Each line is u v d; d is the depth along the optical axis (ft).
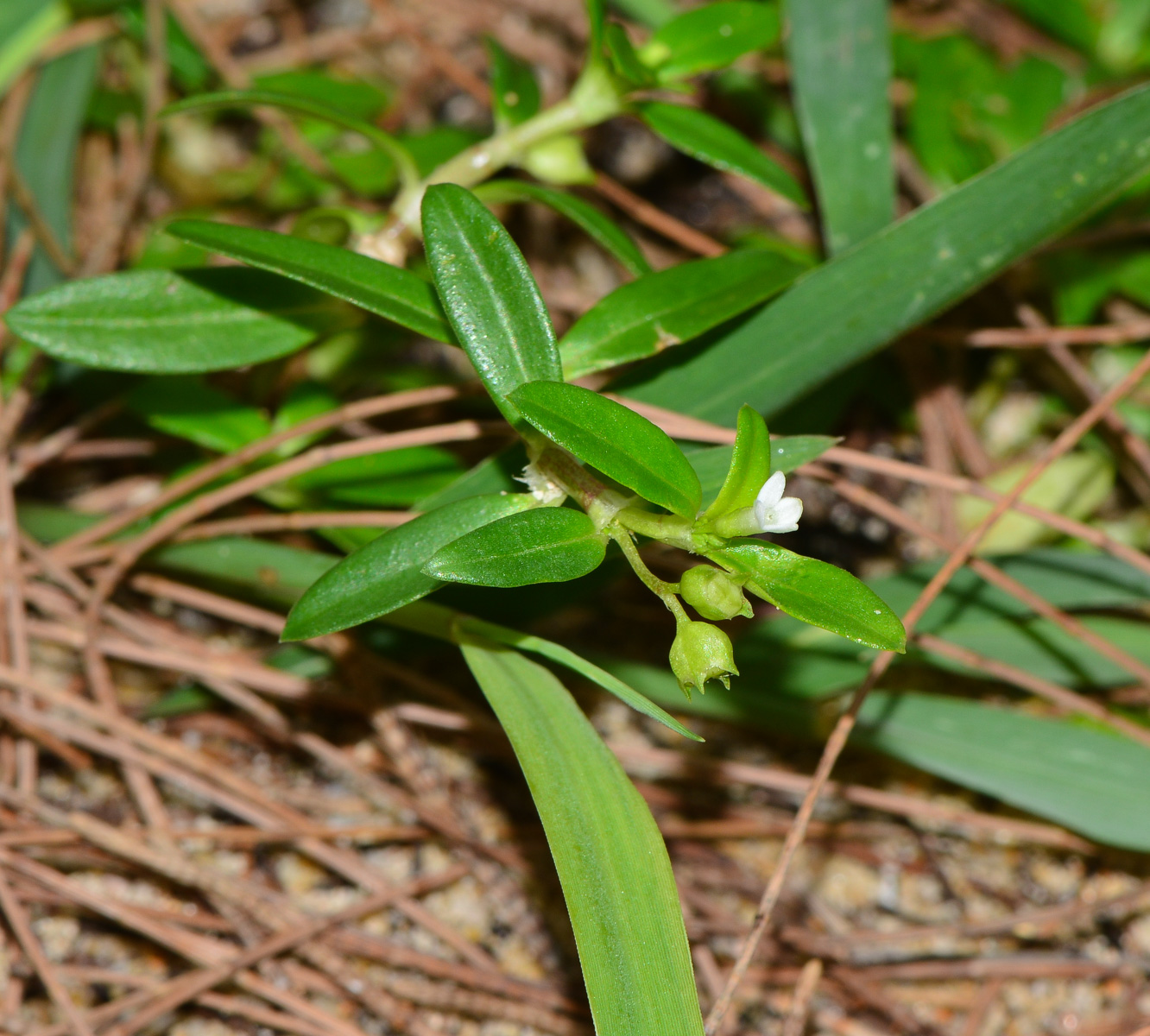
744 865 1.05
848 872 1.05
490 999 1.00
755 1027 1.02
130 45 1.19
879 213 1.06
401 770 1.03
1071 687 1.07
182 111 0.97
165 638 1.04
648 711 0.92
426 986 1.00
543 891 1.03
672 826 1.05
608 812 0.92
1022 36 1.31
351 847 1.04
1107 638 1.05
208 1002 0.99
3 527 1.04
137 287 0.97
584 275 1.22
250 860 1.03
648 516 0.91
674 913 0.91
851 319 1.00
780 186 1.00
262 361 0.98
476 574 0.89
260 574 1.02
